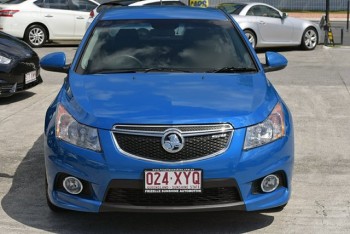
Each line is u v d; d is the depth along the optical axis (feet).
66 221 14.87
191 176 12.92
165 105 13.69
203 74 16.17
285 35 52.70
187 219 15.01
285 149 13.93
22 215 15.26
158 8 19.98
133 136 13.05
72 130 13.62
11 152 21.06
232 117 13.34
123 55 17.13
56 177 13.87
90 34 18.10
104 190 13.15
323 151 21.40
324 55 49.32
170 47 17.48
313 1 133.90
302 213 15.48
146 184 12.92
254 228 14.52
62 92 15.58
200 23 18.66
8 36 31.73
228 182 13.09
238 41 18.04
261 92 14.96
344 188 17.44
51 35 54.49
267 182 13.64
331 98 30.60
